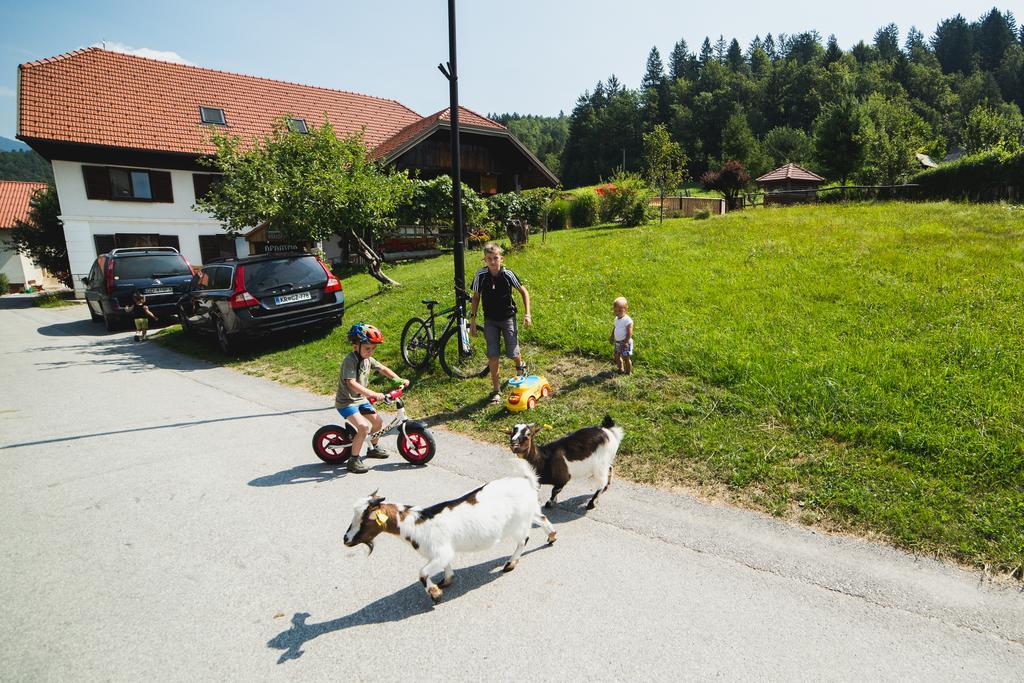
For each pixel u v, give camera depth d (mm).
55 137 20312
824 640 2811
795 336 6742
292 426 6500
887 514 3750
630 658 2746
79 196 21359
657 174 26406
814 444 4664
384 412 6707
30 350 11883
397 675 2723
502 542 3908
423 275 14062
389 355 8805
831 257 9883
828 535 3701
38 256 25781
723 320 7555
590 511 4242
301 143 12188
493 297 6344
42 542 4082
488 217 20453
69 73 22641
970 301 7012
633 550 3699
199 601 3369
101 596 3441
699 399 5660
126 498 4754
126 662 2879
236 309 9688
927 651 2711
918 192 19172
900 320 6742
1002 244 9484
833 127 34656
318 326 10852
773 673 2609
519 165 24203
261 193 11547
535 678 2656
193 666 2838
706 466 4652
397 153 19266
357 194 12156
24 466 5480
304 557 3803
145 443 6055
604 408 5879
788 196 24781
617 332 6480
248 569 3684
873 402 4973
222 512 4469
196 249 23562
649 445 5066
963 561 3334
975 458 4078
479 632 3000
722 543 3711
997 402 4668
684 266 10414
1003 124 29312
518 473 3766
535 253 13312
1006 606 2973
